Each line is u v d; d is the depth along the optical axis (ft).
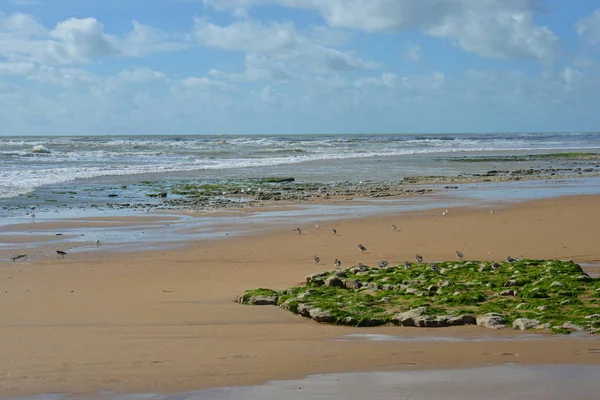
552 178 149.69
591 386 27.12
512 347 33.04
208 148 306.76
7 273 55.36
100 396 27.07
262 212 95.81
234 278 54.29
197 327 38.68
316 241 71.46
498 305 41.52
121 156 234.99
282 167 193.26
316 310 40.88
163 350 33.73
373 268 53.98
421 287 46.60
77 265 59.26
